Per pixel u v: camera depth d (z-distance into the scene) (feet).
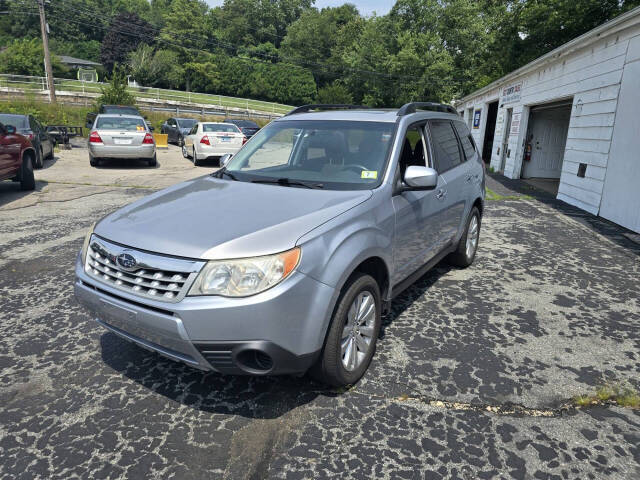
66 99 121.90
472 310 13.84
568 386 9.96
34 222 23.53
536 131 46.93
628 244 21.74
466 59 164.14
